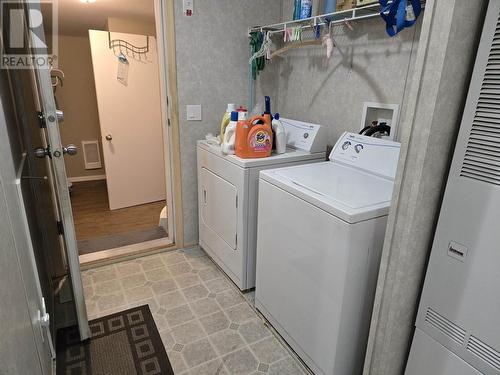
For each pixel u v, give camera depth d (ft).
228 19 7.77
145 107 11.79
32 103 5.89
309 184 5.02
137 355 5.45
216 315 6.41
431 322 3.77
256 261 6.31
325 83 7.38
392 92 5.95
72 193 13.94
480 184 3.11
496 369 3.22
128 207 12.32
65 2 9.52
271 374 5.16
